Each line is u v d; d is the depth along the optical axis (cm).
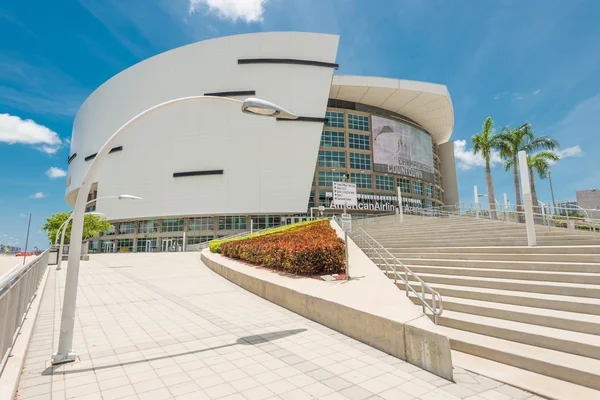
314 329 676
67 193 6550
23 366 486
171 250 4638
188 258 2602
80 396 394
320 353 541
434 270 904
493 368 467
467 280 765
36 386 420
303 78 4850
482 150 2955
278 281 956
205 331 673
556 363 428
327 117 5241
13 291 516
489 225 1485
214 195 4741
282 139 4769
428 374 458
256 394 402
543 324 536
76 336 644
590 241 930
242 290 1151
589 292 584
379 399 389
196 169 4841
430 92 5044
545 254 794
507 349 486
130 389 414
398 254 1150
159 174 4981
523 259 835
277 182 4706
